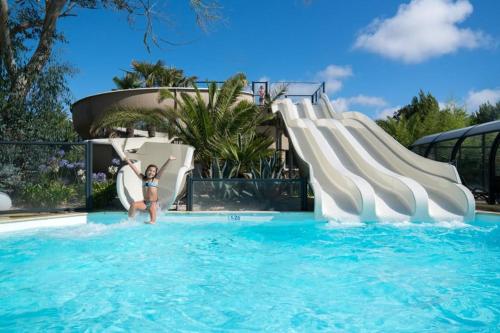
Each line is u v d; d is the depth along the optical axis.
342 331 3.08
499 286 4.20
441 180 9.13
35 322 3.28
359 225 8.02
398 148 10.70
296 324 3.22
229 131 13.63
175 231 7.49
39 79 12.48
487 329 3.10
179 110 14.45
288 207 9.05
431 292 4.02
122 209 9.28
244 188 9.07
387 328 3.14
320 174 10.41
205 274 4.71
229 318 3.36
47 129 12.33
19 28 13.31
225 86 14.05
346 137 11.73
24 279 4.48
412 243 6.44
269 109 16.88
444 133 13.34
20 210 8.52
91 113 19.50
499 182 10.11
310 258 5.50
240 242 6.58
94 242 6.49
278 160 11.52
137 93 17.98
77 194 9.23
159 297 3.89
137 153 10.09
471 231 7.32
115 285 4.27
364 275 4.65
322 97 16.94
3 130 11.35
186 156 9.48
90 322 3.27
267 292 4.04
